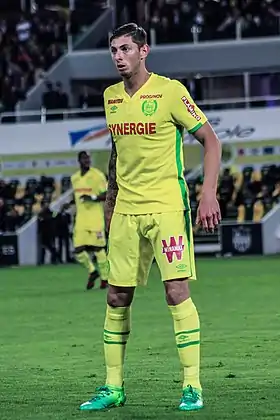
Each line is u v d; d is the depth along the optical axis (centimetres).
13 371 1421
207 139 1047
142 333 1880
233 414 1006
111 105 1066
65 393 1200
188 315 1046
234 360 1466
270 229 4700
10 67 5791
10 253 4731
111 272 1067
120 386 1073
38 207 4903
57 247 4697
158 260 1052
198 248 4747
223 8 5691
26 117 5291
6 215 4844
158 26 5672
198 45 5603
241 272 3553
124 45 1042
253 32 5588
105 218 1104
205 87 5669
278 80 5603
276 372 1329
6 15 6188
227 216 4828
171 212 1045
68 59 5709
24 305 2606
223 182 4850
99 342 1775
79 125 5022
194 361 1048
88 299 2709
